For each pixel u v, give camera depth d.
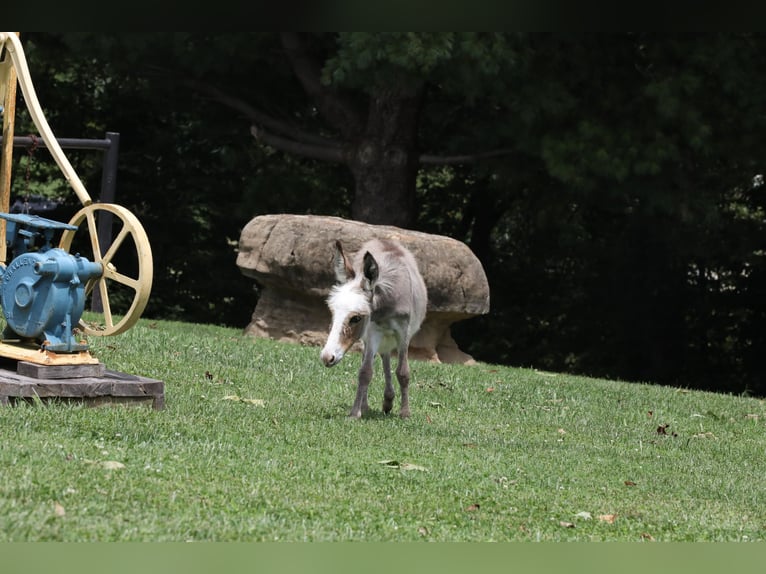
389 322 9.81
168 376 11.29
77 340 9.55
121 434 7.82
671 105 18.98
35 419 7.84
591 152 19.44
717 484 8.87
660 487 8.43
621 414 12.69
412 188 22.83
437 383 13.14
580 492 7.85
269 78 24.25
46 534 5.37
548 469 8.64
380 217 22.44
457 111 24.81
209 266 27.66
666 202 20.34
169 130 27.50
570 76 20.36
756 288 27.42
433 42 17.69
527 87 19.39
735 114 19.70
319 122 26.28
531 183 23.45
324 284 15.84
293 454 7.99
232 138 26.95
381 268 9.59
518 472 8.32
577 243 28.44
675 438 11.38
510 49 18.34
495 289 29.52
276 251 16.16
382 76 18.66
